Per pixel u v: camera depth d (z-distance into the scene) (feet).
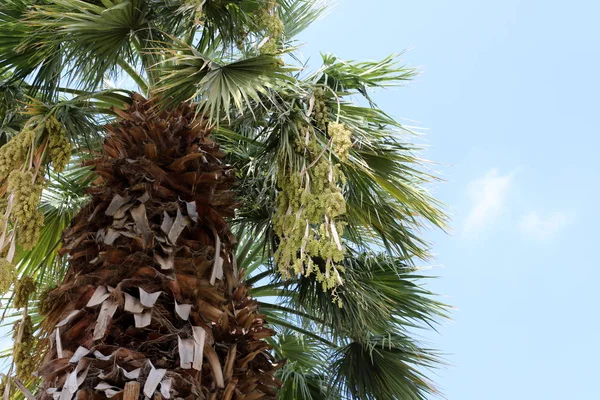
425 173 14.60
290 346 19.19
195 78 12.25
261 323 9.80
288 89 13.32
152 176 9.82
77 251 9.39
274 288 16.58
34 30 13.84
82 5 12.87
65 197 15.30
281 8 17.46
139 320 8.16
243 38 14.83
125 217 9.35
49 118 11.82
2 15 14.05
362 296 15.87
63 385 7.79
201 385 8.12
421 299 17.08
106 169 9.87
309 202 11.27
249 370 8.98
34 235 10.15
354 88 15.30
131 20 13.39
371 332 17.04
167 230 9.25
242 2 14.75
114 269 8.76
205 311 8.79
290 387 17.47
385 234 15.79
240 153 15.98
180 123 10.62
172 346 8.26
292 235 11.23
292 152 12.68
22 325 10.35
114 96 13.42
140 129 10.24
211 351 8.43
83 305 8.75
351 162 13.94
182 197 9.97
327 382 17.34
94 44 13.48
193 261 9.10
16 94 14.10
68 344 8.43
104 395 7.52
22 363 10.04
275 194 15.43
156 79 14.35
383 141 14.38
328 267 10.91
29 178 10.48
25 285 10.89
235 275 10.03
